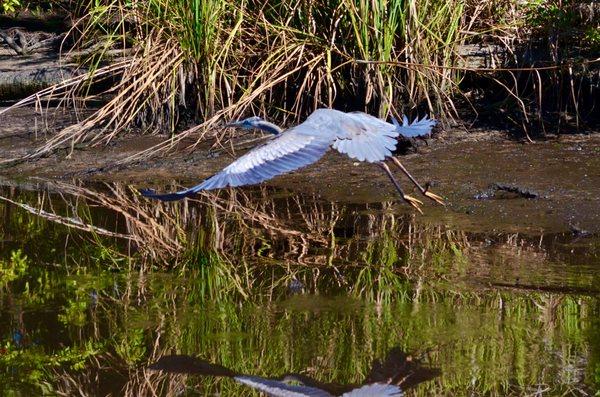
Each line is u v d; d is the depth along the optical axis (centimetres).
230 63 1580
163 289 1009
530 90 1566
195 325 897
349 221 1200
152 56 1541
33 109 1783
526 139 1446
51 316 938
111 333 887
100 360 830
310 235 1158
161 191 1360
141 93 1591
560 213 1160
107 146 1570
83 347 859
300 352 820
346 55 1458
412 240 1109
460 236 1112
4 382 787
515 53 1577
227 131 1545
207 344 851
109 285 1025
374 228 1163
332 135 645
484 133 1487
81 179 1458
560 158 1350
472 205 1216
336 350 821
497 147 1423
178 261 1105
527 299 915
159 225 1245
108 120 1659
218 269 1064
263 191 1369
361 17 1456
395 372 773
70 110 1747
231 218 1253
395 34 1499
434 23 1497
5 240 1201
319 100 1488
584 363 775
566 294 923
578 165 1317
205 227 1223
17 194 1398
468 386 743
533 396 718
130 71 1562
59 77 1909
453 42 1509
